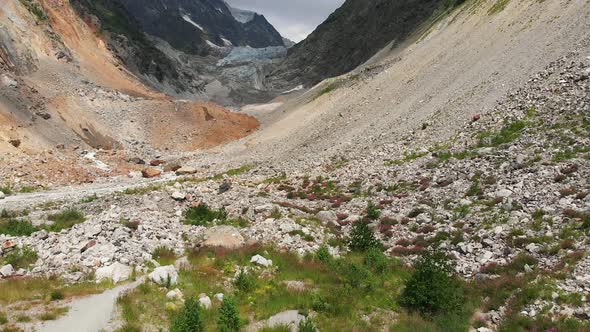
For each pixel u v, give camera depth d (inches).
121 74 4264.3
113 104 3166.8
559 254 726.5
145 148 2861.7
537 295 635.5
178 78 6136.8
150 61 5600.4
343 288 729.6
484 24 2440.9
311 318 634.2
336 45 7440.9
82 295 677.3
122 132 2930.6
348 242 941.8
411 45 3718.0
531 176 987.9
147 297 663.8
